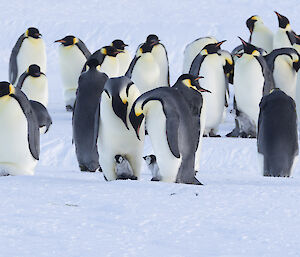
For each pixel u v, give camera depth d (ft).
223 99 151.12
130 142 89.04
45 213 63.05
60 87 249.34
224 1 392.47
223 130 164.76
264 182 91.76
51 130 155.43
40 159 136.26
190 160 86.63
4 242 53.88
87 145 106.73
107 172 91.86
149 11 372.79
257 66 146.72
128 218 61.87
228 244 54.80
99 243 54.34
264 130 104.83
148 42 160.86
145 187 75.31
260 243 55.06
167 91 84.58
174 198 69.46
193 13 366.22
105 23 342.85
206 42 172.65
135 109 84.89
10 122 90.53
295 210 64.85
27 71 165.68
